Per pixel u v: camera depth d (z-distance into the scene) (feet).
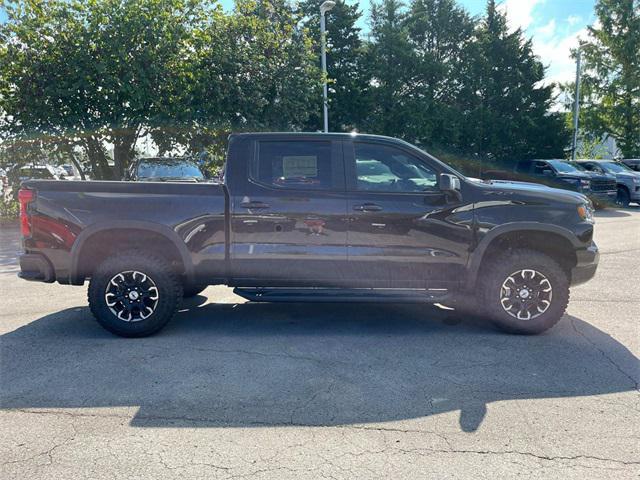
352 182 15.88
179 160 41.04
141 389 12.19
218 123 49.70
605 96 115.03
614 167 63.16
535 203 15.85
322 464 9.13
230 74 50.65
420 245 15.71
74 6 45.11
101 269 15.42
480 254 15.76
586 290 21.97
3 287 22.90
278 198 15.62
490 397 11.78
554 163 59.11
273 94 54.49
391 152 16.07
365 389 12.21
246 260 15.72
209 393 11.98
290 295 15.70
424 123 98.73
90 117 45.70
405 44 100.53
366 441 9.90
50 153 47.06
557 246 16.28
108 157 49.47
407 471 8.92
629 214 53.62
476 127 101.91
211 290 22.48
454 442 9.87
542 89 105.91
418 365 13.70
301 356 14.37
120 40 44.42
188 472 8.89
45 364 13.70
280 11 56.24
